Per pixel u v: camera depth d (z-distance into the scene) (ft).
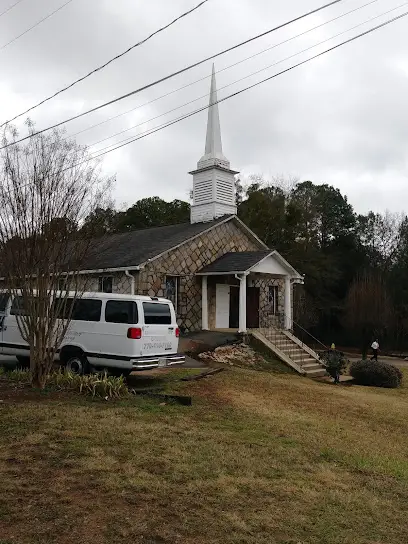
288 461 21.12
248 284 76.64
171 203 144.87
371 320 106.73
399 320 126.41
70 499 15.17
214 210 74.08
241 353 59.36
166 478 17.53
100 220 33.01
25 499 14.98
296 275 73.92
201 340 59.88
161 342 35.94
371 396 44.68
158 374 40.06
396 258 152.05
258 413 30.17
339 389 47.06
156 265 62.18
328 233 159.22
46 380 30.32
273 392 38.75
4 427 22.07
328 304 138.92
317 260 137.49
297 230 131.85
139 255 61.87
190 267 67.00
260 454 21.52
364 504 17.21
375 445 26.71
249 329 65.87
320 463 21.56
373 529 15.20
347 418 32.94
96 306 35.81
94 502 15.12
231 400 33.17
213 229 71.46
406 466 23.29
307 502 16.80
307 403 36.27
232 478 18.24
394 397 46.60
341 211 160.76
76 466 17.90
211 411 29.07
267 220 126.52
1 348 39.22
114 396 29.55
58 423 23.04
